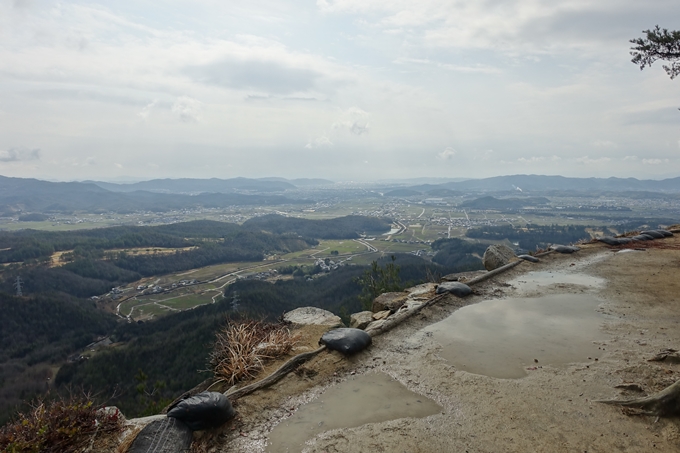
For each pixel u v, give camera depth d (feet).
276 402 13.09
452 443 10.54
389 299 25.46
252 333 17.70
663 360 14.26
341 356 16.02
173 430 10.62
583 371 14.14
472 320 20.30
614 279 26.84
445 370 14.84
